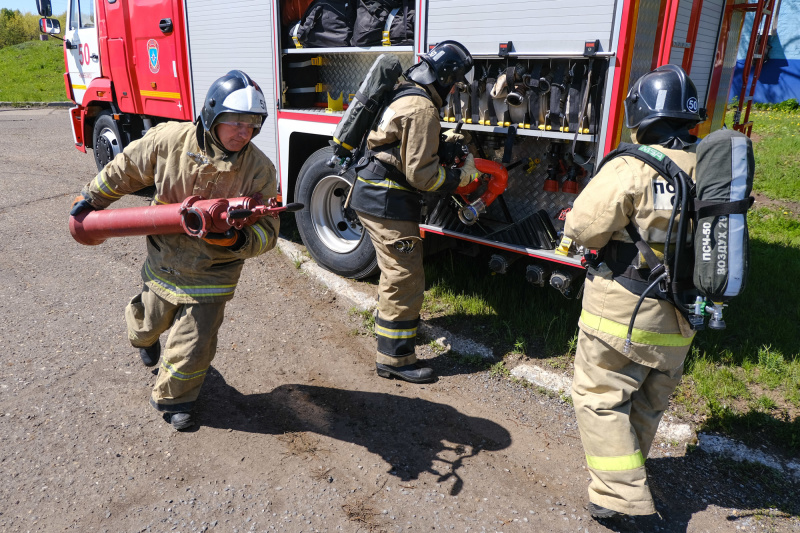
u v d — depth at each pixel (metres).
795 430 3.02
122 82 6.59
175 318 2.91
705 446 2.98
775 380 3.44
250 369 3.59
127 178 2.69
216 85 2.45
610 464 2.29
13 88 18.48
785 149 9.55
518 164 3.65
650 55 3.29
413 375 3.52
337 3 4.49
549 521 2.49
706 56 4.09
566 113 3.33
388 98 3.29
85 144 7.55
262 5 4.86
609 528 2.46
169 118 6.18
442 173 3.20
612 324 2.27
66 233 5.71
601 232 2.19
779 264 5.16
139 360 3.59
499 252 3.94
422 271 3.49
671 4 3.25
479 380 3.57
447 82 3.21
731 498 2.67
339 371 3.64
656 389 2.42
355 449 2.91
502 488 2.68
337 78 5.07
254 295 4.61
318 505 2.53
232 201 2.43
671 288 2.16
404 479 2.71
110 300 4.36
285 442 2.94
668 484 2.74
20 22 29.94
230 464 2.76
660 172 2.12
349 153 3.46
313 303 4.51
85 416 3.04
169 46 5.82
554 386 3.46
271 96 5.07
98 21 6.66
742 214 1.99
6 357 3.54
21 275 4.71
